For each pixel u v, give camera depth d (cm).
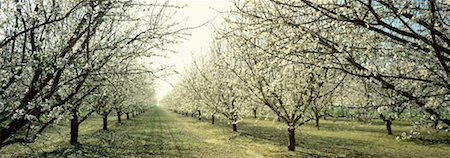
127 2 653
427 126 533
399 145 2091
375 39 553
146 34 693
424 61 559
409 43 478
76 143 2017
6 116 622
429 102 505
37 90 645
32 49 648
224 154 1797
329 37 609
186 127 3609
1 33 636
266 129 3219
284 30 592
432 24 449
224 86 2919
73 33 677
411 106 564
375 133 2720
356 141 2272
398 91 507
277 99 1730
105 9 655
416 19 448
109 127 3372
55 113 652
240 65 1923
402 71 636
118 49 695
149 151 1864
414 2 474
